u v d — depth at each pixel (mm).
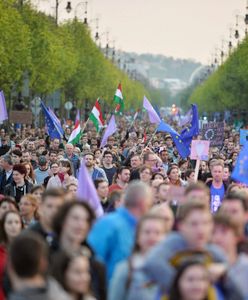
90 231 19594
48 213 20000
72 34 164875
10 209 23359
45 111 62844
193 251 16859
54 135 63219
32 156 53062
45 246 15656
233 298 16797
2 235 22016
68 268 16172
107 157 43125
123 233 19438
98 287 18547
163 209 19500
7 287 19016
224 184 34312
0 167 40875
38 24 119750
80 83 159125
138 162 40094
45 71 120500
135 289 16984
